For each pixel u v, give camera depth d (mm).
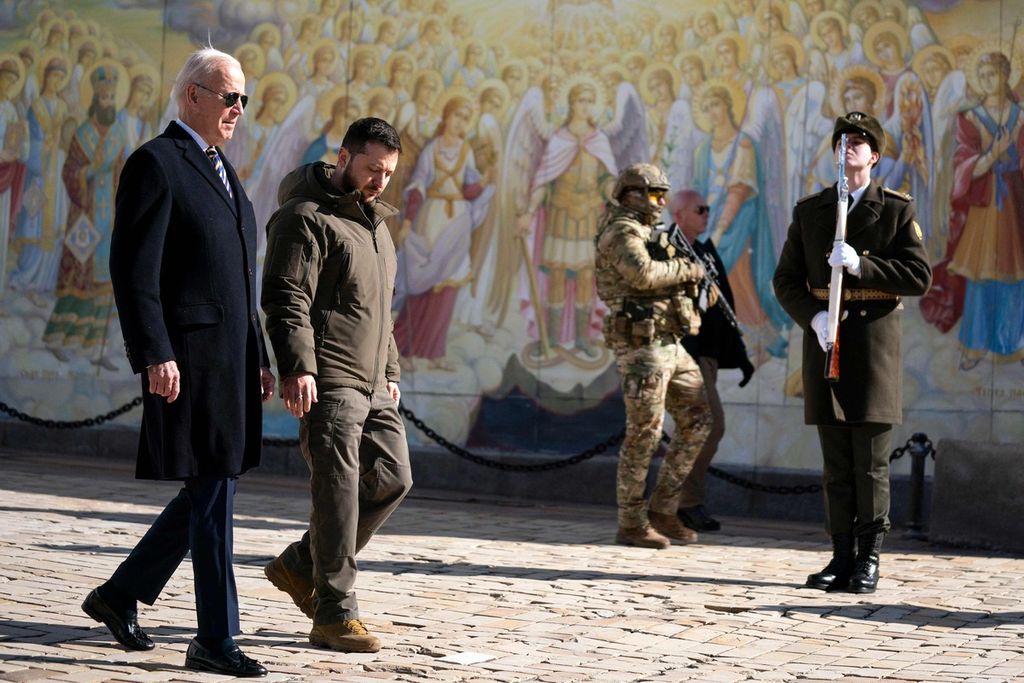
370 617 5906
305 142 13125
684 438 8656
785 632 5930
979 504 8836
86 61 14008
